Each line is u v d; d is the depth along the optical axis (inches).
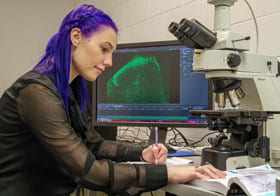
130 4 101.0
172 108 59.5
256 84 43.3
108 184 34.6
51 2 135.7
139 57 62.2
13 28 127.8
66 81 38.0
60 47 38.3
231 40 40.1
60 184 38.4
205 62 40.0
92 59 38.4
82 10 39.0
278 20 55.8
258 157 41.1
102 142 51.2
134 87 62.4
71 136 34.6
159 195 75.5
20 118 35.3
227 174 35.0
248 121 40.8
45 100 34.2
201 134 72.8
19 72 128.5
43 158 36.7
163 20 85.7
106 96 64.5
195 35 38.5
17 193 35.8
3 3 126.3
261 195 29.1
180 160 47.6
